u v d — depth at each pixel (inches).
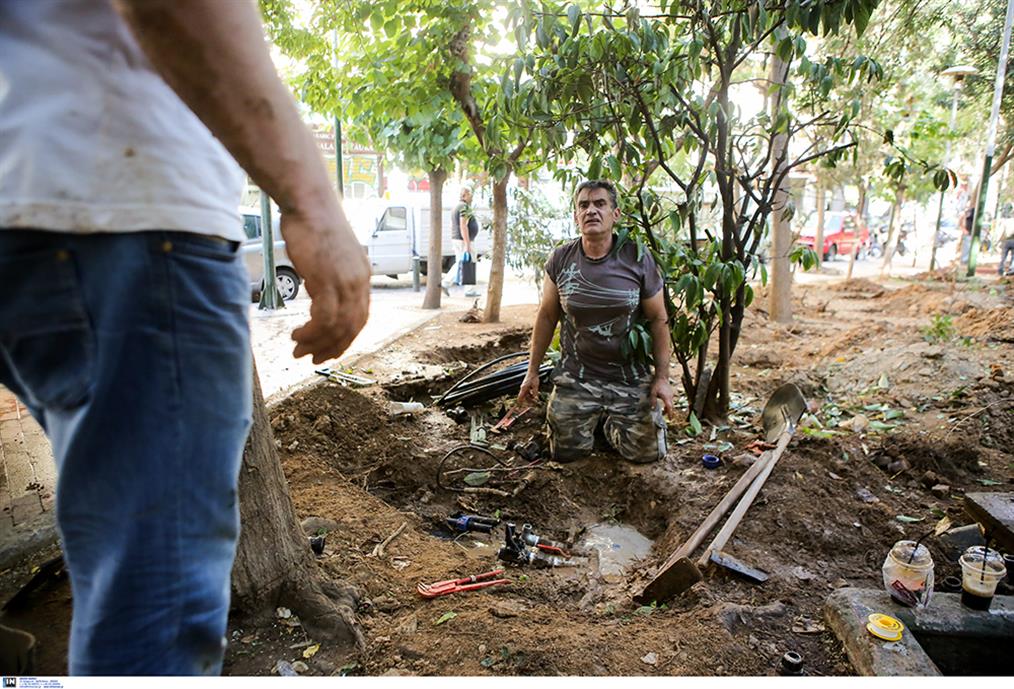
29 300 31.8
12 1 32.8
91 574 34.0
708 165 179.0
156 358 33.2
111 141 32.8
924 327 294.8
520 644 88.7
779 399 174.9
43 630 86.5
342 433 168.9
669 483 146.9
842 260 840.9
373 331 307.7
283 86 35.2
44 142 31.7
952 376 207.6
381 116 303.9
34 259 31.6
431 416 193.2
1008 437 173.5
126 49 33.8
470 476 161.3
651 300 161.3
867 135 408.5
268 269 379.6
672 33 196.2
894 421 181.8
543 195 351.3
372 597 101.2
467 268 473.1
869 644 86.0
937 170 169.5
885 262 570.3
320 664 84.9
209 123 33.6
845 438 165.2
